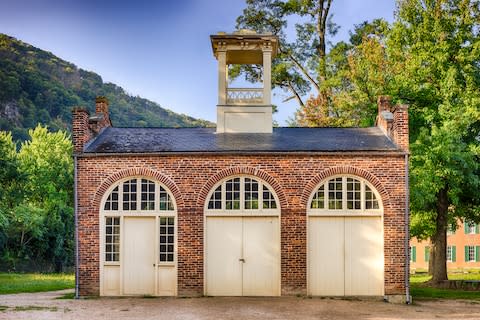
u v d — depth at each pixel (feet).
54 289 83.92
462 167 86.17
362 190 68.23
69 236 174.60
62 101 303.27
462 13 95.40
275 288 67.87
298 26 134.31
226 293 67.77
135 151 68.18
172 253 68.18
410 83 94.58
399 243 67.46
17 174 152.05
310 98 126.52
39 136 201.05
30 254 164.55
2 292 77.46
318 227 68.33
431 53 94.79
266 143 71.46
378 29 130.11
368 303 64.34
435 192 89.76
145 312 55.72
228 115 77.66
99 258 67.46
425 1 98.58
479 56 92.17
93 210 67.87
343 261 67.92
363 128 79.41
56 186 190.08
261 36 77.97
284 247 67.67
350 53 118.01
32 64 348.59
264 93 78.18
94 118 73.15
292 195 68.08
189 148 69.15
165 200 68.54
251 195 68.59
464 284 91.04
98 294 67.26
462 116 87.35
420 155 85.05
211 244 68.18
